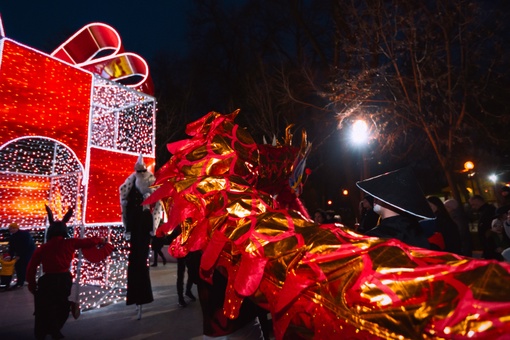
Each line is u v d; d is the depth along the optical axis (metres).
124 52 8.12
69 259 4.80
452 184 10.41
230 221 1.79
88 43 7.90
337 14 15.41
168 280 9.10
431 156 17.17
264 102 20.70
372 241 1.47
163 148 22.53
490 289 1.10
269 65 22.55
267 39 24.50
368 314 1.25
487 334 1.03
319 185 30.55
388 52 11.40
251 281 1.52
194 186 1.97
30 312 6.32
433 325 1.12
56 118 6.25
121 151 7.41
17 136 5.70
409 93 11.79
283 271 1.51
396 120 12.36
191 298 6.88
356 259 1.39
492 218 6.39
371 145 13.02
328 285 1.38
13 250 8.50
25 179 8.93
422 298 1.18
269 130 20.56
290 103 20.62
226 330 2.16
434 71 10.82
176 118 23.88
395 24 11.03
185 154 2.17
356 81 12.22
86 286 8.16
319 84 19.44
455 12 10.51
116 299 6.90
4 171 8.61
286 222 1.67
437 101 11.59
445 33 10.48
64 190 9.09
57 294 4.59
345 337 1.29
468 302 1.10
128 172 7.50
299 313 1.44
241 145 2.24
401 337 1.17
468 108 12.72
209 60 27.47
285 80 19.77
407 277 1.25
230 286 1.72
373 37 11.81
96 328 5.27
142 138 8.94
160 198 2.07
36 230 9.84
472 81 11.02
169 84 27.69
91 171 6.76
